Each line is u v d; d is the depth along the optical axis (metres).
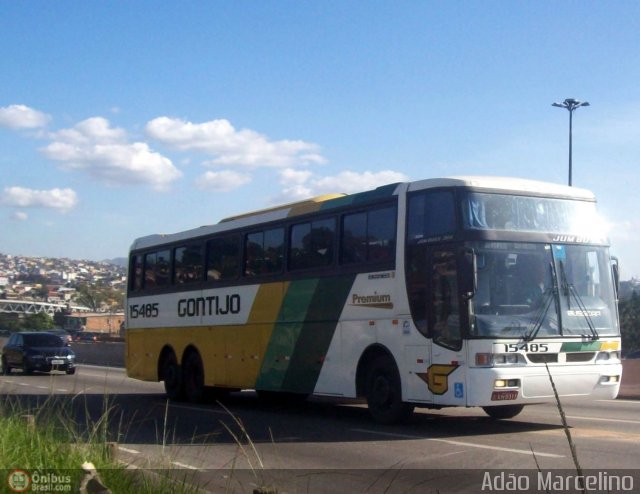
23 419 9.49
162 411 17.78
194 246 20.12
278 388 16.64
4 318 79.75
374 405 14.31
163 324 21.23
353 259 14.85
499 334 12.58
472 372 12.41
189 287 20.09
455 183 13.02
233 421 15.63
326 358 15.31
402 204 13.82
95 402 19.02
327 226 15.60
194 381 19.91
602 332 13.46
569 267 13.47
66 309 94.88
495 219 13.01
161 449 9.59
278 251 16.92
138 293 22.64
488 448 11.70
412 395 13.37
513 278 12.94
